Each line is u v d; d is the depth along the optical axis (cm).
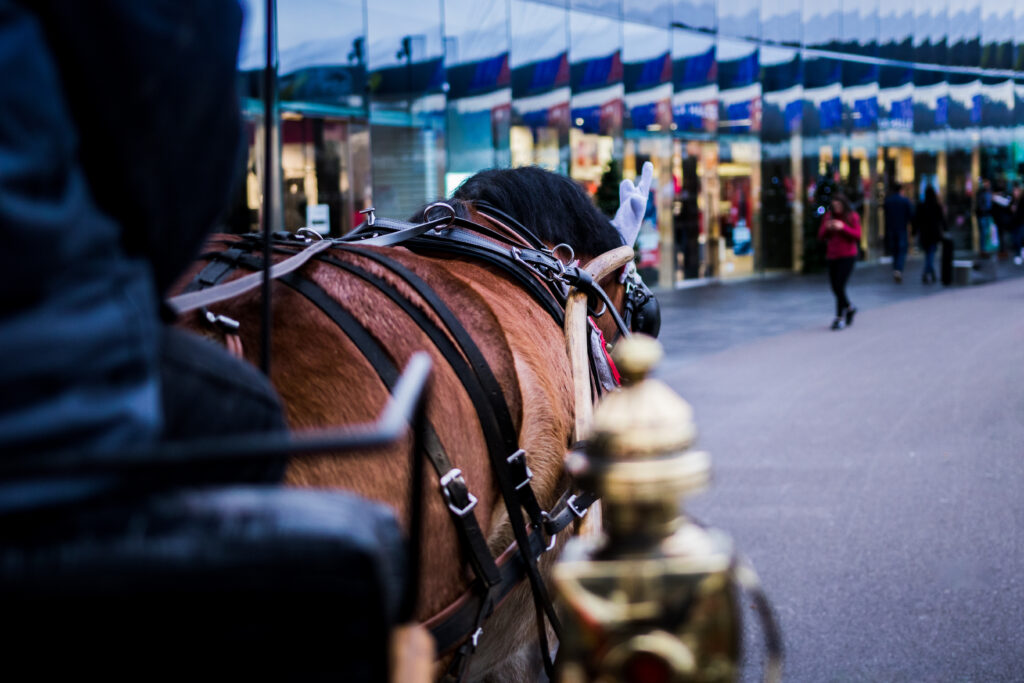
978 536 538
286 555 91
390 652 97
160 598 89
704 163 2219
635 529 101
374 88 1438
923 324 1449
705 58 2202
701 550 99
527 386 238
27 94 93
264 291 153
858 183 2725
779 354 1209
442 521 194
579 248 346
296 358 178
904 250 2156
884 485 636
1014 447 719
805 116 2509
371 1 1426
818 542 537
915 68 2958
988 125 3334
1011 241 2792
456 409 204
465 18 1595
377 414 181
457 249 285
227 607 90
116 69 100
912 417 827
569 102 1856
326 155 1364
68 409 96
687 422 102
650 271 2073
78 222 98
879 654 410
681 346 1296
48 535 91
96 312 99
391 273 213
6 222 89
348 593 92
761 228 2384
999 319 1472
